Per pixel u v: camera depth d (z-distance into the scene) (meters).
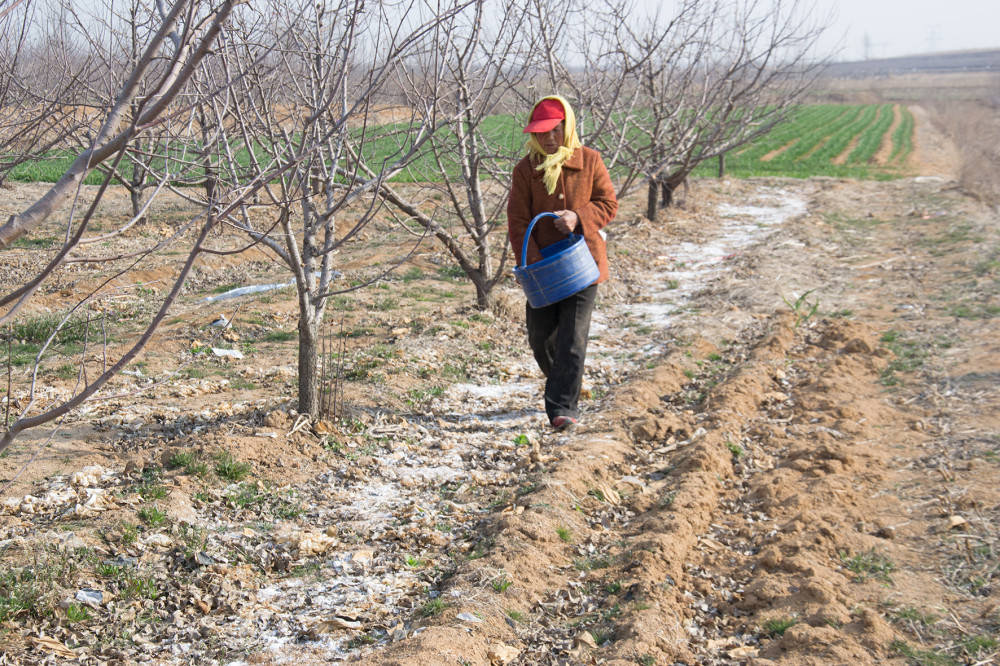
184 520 4.39
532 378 7.09
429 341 7.73
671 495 4.76
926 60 145.62
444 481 5.16
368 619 3.73
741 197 18.16
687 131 11.88
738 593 3.88
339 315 8.79
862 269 10.58
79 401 2.16
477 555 4.19
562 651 3.47
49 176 17.14
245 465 4.97
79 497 4.53
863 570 3.92
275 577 4.06
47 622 3.50
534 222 4.94
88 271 10.55
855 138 38.69
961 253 10.77
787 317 8.31
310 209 5.54
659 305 9.46
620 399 6.35
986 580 3.76
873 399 6.20
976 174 18.03
